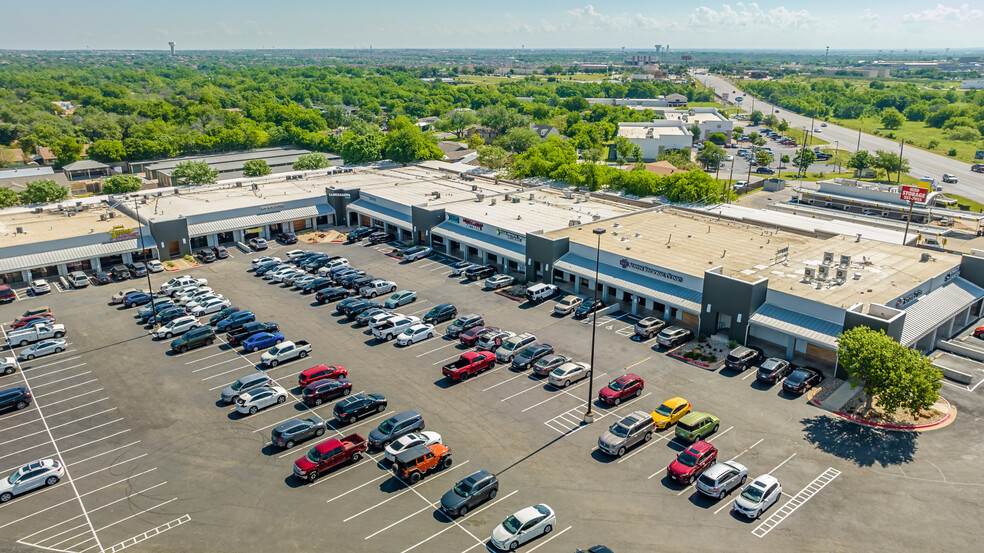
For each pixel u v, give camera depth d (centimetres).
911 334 5819
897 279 6675
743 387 5747
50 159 19975
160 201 11250
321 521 4059
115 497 4328
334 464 4584
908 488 4341
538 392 5725
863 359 5078
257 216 10756
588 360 6312
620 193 12988
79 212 10831
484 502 4225
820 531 3931
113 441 5003
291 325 7325
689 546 3806
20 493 4353
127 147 18988
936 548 3784
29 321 7262
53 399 5681
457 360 6244
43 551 3828
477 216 9712
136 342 6912
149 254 9631
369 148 16788
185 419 5328
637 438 4859
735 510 4112
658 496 4278
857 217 11406
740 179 17712
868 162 17388
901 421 5159
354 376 6056
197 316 7612
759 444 4850
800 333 5931
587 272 7756
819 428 5066
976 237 10731
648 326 6775
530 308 7725
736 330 6456
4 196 11962
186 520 4088
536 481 4444
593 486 4388
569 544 3831
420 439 4772
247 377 5734
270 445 4934
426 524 4022
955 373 5891
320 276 9044
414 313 7556
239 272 9269
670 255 7625
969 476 4466
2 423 5288
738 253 7681
